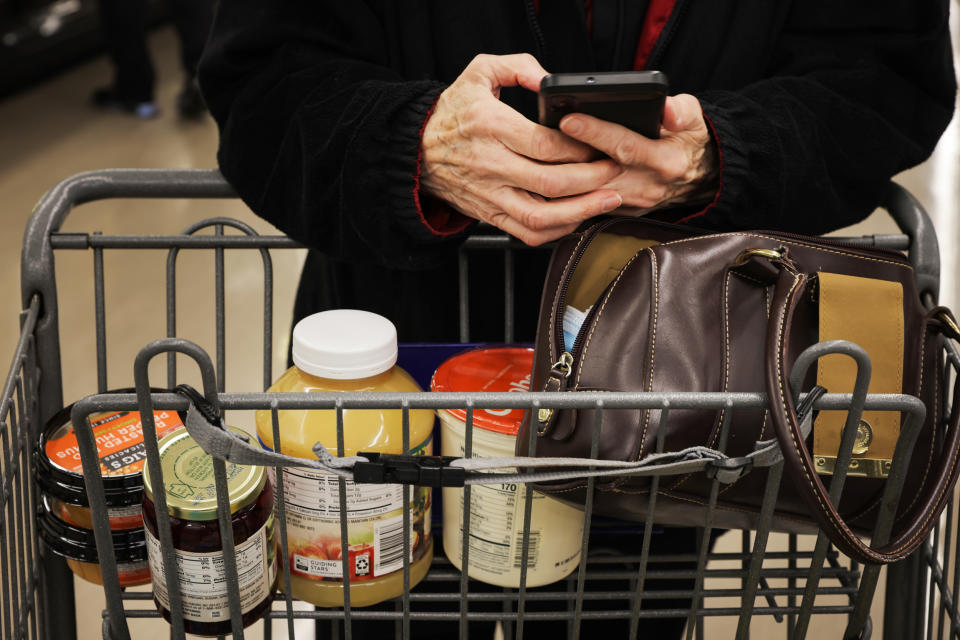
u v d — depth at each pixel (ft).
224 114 3.51
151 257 10.34
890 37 3.51
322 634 4.20
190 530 2.58
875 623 6.07
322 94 3.25
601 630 4.32
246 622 2.73
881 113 3.50
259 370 8.61
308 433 2.80
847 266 2.81
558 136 2.88
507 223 3.09
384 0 3.49
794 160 3.19
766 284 2.73
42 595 3.27
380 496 2.80
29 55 14.74
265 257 3.44
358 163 3.10
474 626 4.32
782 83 3.39
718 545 6.76
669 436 2.62
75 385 8.23
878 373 2.67
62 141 13.34
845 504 2.76
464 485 2.37
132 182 3.43
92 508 2.52
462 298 3.58
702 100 3.21
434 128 3.06
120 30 13.79
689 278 2.73
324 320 2.95
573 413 2.64
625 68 3.54
